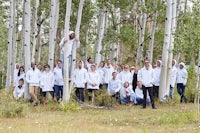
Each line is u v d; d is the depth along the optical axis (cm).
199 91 1627
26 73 1948
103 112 1717
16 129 1156
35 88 1945
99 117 1535
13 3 2742
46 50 4147
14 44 2872
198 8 1664
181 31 1706
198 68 1638
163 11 2523
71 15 2780
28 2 2006
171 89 2180
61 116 1559
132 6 2698
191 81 2264
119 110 1803
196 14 1664
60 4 2788
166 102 2059
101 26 2583
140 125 1327
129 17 3206
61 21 2847
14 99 1852
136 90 2044
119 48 3669
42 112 1686
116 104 2000
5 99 1645
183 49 1680
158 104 2042
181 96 2203
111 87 2078
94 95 2023
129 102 2066
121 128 1232
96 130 1170
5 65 4547
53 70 2000
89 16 2786
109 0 2508
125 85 2075
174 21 2156
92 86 2019
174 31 1969
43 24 3125
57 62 1992
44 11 2812
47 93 1973
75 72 2000
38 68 1964
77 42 1897
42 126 1245
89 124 1331
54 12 2145
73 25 2819
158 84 2117
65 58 1811
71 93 1880
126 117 1535
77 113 1677
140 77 1881
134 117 1527
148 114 1628
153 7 2486
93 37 3106
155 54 3278
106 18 2906
